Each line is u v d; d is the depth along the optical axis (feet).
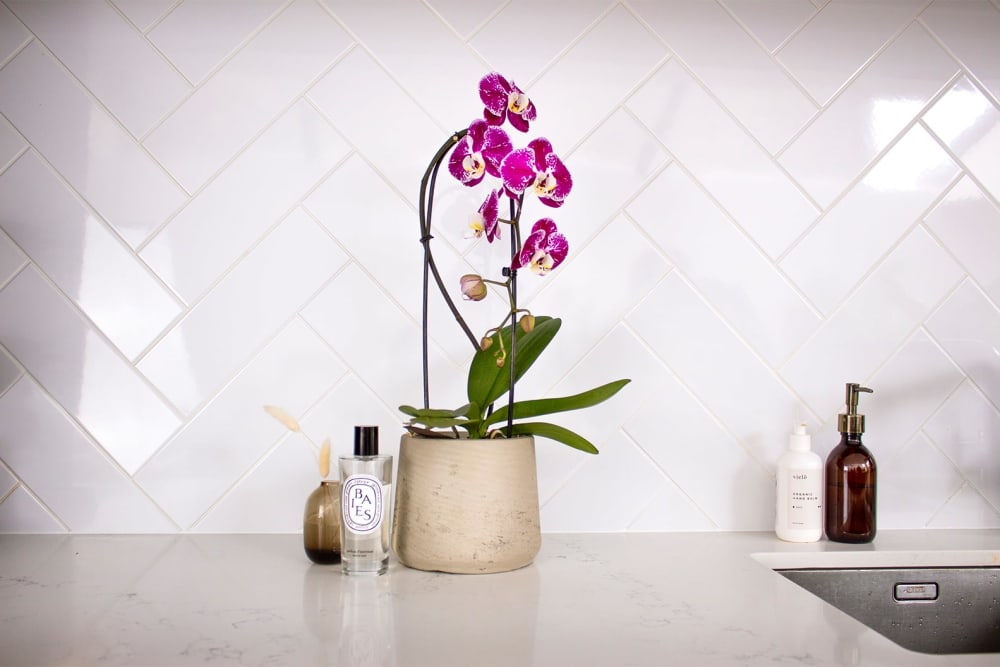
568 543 3.83
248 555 3.51
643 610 2.76
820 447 4.17
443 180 4.06
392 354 4.01
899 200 4.25
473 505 3.16
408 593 2.94
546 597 2.91
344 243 4.01
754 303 4.17
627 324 4.12
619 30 4.15
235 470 3.94
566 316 4.09
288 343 3.98
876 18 4.26
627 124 4.14
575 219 4.11
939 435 4.24
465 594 2.94
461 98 4.08
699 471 4.13
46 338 3.88
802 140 4.22
